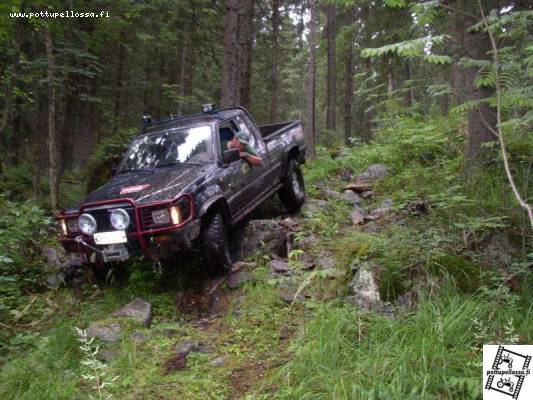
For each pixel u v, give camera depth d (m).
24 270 6.14
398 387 3.03
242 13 13.57
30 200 8.61
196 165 5.84
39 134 13.59
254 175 6.55
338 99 28.36
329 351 3.61
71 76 12.52
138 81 18.95
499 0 5.35
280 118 32.78
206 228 5.28
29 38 11.86
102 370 3.88
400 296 4.43
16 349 4.41
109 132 17.25
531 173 5.51
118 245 4.98
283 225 6.56
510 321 3.60
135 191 5.22
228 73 10.09
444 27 6.35
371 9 8.98
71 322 4.86
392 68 9.20
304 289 4.91
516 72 4.06
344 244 5.74
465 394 3.07
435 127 9.02
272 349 4.09
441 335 3.54
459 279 4.43
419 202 6.12
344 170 10.11
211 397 3.50
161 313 5.02
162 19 15.16
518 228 4.98
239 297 5.07
